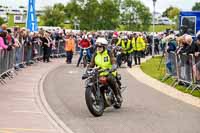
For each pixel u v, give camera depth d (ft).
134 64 160.15
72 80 102.01
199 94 80.43
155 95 78.89
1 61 89.76
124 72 126.52
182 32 145.89
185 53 86.43
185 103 70.23
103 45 60.70
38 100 70.59
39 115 57.88
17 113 58.75
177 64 91.97
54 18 350.43
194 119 56.85
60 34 187.21
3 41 91.81
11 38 103.24
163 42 158.71
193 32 159.84
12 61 102.94
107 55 60.75
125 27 370.12
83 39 143.43
